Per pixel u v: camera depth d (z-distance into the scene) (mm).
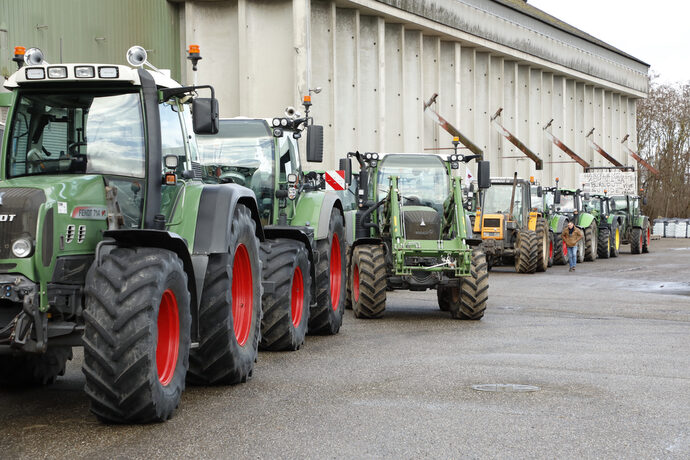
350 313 14844
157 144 7172
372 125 37562
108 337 6164
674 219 69438
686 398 7457
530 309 15602
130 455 5609
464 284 13680
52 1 22469
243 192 8391
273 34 31531
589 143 59906
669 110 73688
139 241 6695
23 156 7125
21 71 7066
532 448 5793
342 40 35688
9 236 6141
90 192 6781
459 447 5812
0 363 7785
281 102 31625
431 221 14273
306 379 8414
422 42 41031
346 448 5785
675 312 15125
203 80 31359
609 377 8469
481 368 8992
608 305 16359
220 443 5918
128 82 7195
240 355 8070
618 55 62906
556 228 30656
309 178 13602
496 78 48406
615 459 5543
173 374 6746
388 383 8164
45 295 6199
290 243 10500
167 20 30156
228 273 7836
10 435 6145
